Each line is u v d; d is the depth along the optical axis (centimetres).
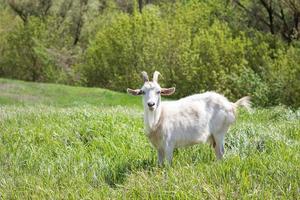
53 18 5359
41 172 959
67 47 5369
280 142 1066
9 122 1401
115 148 1080
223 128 1023
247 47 3816
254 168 797
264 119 1642
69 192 797
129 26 4197
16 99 2800
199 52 3791
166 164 892
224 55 3772
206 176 779
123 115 1416
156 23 4109
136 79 4084
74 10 5572
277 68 3350
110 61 4331
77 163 1002
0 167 1009
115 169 941
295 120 1501
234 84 3500
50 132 1230
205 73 3744
